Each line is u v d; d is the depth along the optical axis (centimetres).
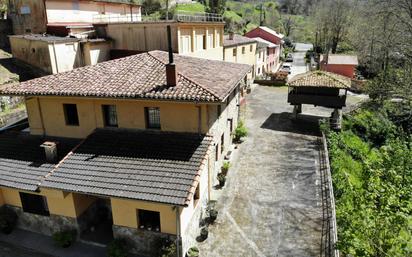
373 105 3691
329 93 2886
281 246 1462
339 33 7062
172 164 1440
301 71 6588
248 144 2538
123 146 1587
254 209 1723
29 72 2816
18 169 1582
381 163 1570
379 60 4431
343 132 2905
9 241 1573
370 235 1081
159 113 1627
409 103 3356
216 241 1505
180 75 1653
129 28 2725
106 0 3800
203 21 2889
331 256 1397
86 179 1411
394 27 3394
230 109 2320
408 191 1232
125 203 1389
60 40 2597
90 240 1552
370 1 3950
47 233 1616
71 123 1786
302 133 2761
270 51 6153
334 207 1645
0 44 3347
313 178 2016
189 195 1268
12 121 2438
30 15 3112
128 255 1448
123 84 1630
